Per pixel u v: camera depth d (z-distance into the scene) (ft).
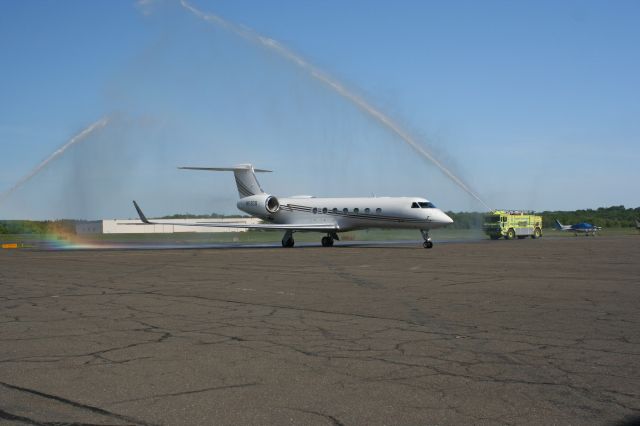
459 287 53.31
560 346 28.55
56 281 61.46
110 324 35.47
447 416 18.66
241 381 22.68
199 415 18.89
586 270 69.62
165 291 52.03
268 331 32.96
